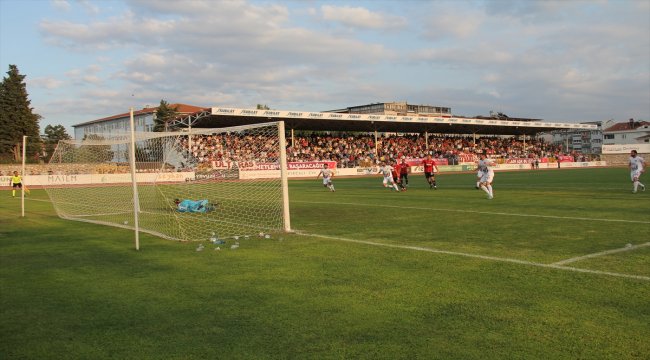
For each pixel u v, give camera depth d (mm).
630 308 4988
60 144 20469
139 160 19406
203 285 6312
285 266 7328
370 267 7090
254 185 25219
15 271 7348
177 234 11180
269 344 4250
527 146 77438
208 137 23672
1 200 24031
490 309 5043
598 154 77500
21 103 57438
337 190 26438
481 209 14609
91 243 10039
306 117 46812
